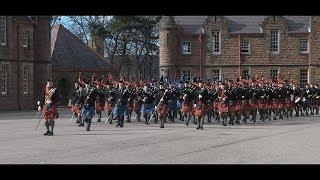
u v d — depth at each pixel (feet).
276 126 96.99
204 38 205.26
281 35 205.87
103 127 90.74
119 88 98.22
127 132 81.05
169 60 202.39
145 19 239.30
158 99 98.99
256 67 205.36
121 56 250.37
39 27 175.11
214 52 205.67
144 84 103.71
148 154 55.06
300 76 206.08
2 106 156.97
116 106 92.48
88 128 83.15
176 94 103.81
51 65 199.72
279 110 121.19
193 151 57.72
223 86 99.76
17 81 164.25
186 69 204.95
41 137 72.54
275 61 205.57
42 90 173.68
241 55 205.05
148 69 276.00
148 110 99.45
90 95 82.79
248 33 204.74
